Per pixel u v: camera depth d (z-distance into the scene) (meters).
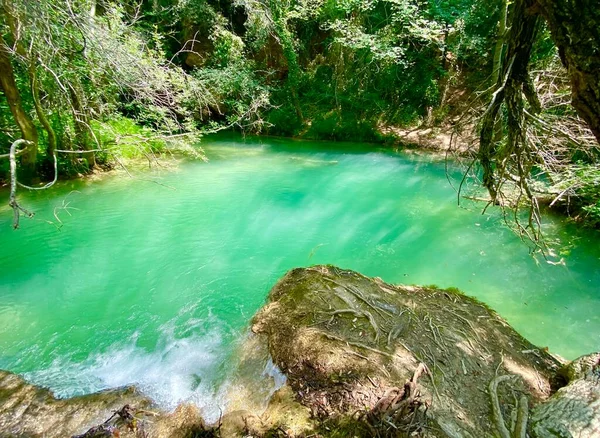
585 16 1.40
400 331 3.56
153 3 13.16
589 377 2.84
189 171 9.70
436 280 5.41
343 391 2.89
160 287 5.13
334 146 12.96
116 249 6.03
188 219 7.11
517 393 2.97
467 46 12.15
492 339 3.62
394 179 9.48
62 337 4.18
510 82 2.17
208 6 13.53
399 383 2.94
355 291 4.19
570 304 4.87
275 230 6.84
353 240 6.54
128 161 9.89
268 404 3.02
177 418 2.89
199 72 12.84
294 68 14.07
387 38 12.62
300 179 9.41
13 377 3.54
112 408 3.14
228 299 4.86
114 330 4.29
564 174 4.77
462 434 2.53
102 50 5.64
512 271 5.57
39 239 6.15
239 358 3.61
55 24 5.68
